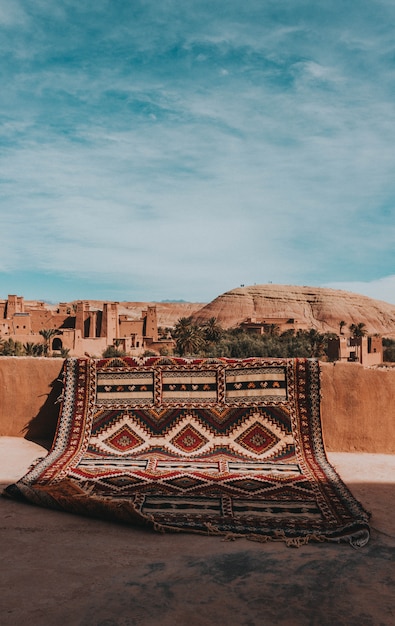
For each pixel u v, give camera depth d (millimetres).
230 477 5473
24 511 4762
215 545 4062
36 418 7473
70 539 4148
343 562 3770
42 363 7480
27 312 75438
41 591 3285
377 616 3062
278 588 3375
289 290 180375
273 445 6266
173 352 67938
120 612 3049
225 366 6742
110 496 4926
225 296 180250
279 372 6641
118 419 6637
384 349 76812
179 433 6477
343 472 6094
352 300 178625
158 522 4398
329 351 65625
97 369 6879
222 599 3227
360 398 7023
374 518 4684
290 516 4543
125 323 77812
